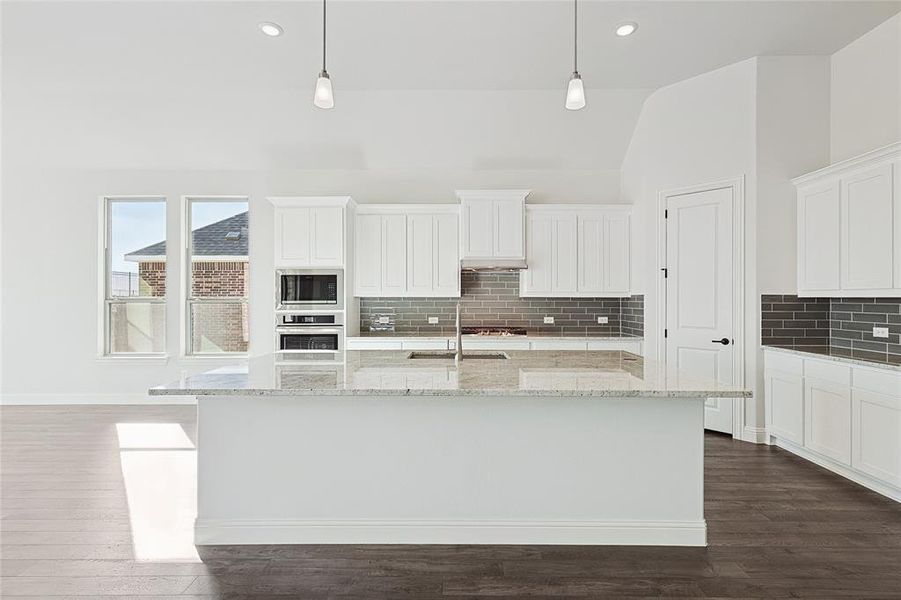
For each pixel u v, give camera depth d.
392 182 5.73
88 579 2.20
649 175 4.95
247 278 5.76
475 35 3.83
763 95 4.14
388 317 5.75
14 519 2.78
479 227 5.30
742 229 4.22
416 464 2.50
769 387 4.02
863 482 3.22
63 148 5.42
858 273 3.43
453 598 2.06
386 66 4.37
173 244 5.66
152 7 3.45
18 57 4.17
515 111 5.12
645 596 2.07
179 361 5.67
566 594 2.09
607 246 5.37
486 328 5.60
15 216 5.62
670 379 2.36
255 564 2.31
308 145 5.44
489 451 2.49
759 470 3.50
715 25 3.68
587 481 2.49
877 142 3.72
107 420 4.89
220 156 5.52
